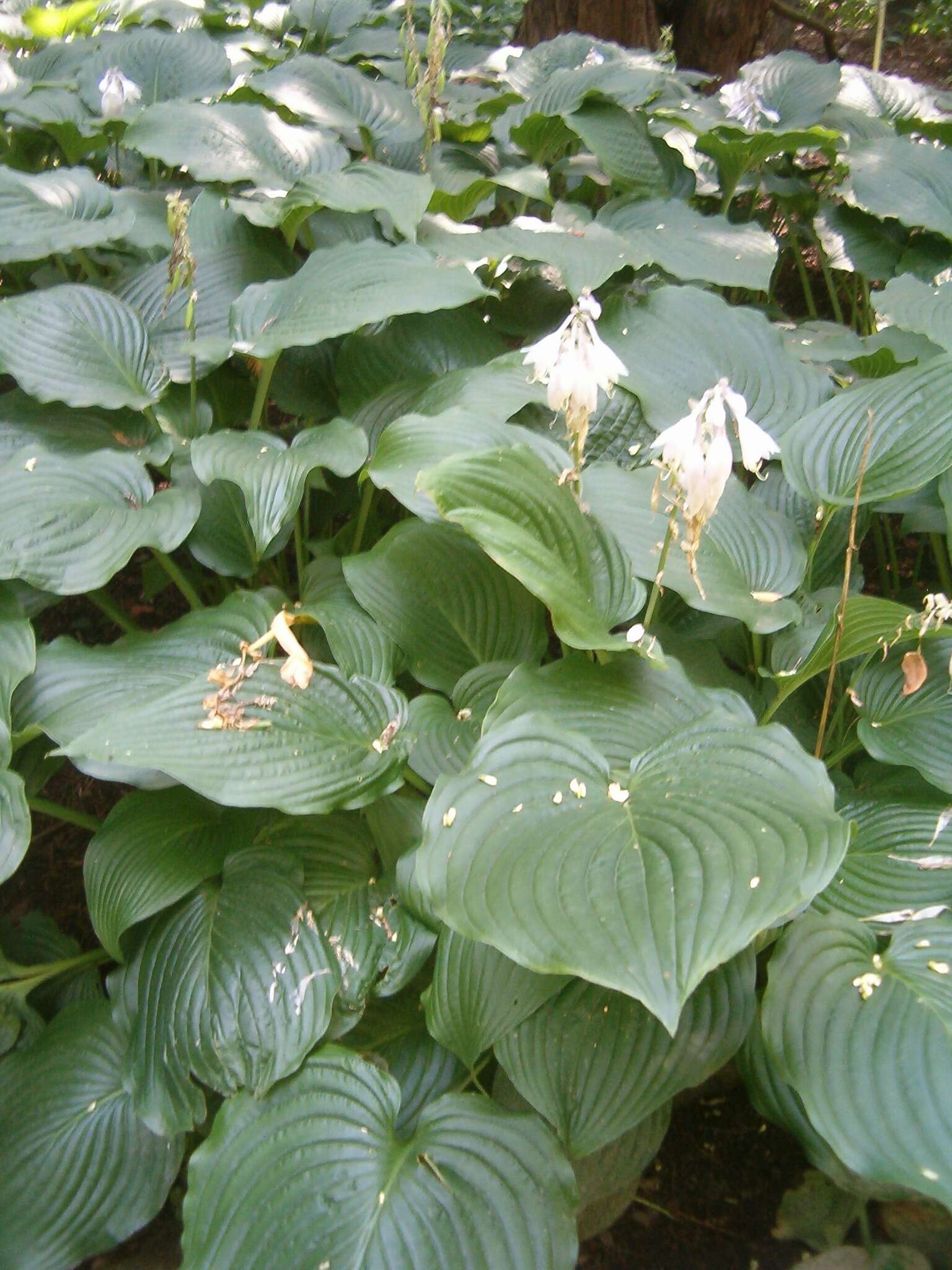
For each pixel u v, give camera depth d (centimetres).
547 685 73
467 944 67
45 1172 71
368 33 176
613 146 129
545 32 195
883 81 168
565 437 97
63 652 79
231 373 112
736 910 53
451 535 86
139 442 98
